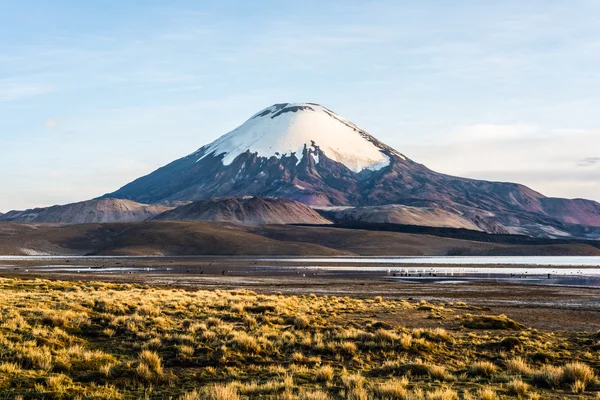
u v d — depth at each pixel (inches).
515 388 737.6
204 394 691.4
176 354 937.5
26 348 872.3
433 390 737.0
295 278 3998.5
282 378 785.6
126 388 744.3
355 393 674.8
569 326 1467.8
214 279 3799.2
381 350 1011.3
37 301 1418.6
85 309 1321.4
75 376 788.0
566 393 741.3
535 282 3769.7
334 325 1305.4
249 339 1000.9
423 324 1391.5
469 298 2476.6
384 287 3102.9
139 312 1346.0
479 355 1023.6
